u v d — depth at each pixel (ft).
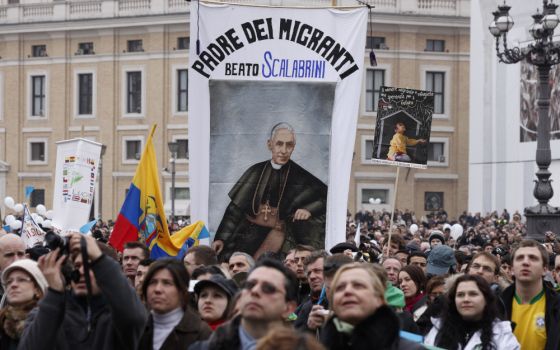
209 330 71.51
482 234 285.43
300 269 106.73
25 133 606.55
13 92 607.78
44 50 603.26
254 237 134.21
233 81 133.80
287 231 134.21
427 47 578.66
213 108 134.10
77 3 590.55
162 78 577.02
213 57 133.69
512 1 458.91
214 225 134.21
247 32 133.69
